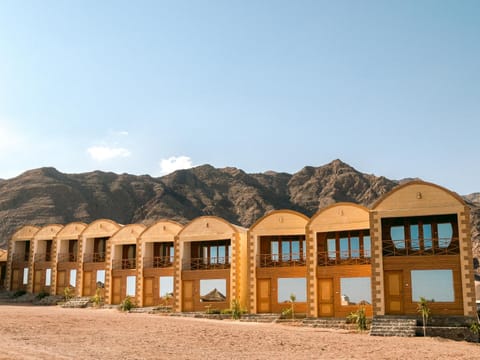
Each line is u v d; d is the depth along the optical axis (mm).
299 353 21109
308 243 35719
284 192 175125
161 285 46000
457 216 31094
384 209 32062
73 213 131000
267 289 38438
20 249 61094
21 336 22281
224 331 26812
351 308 34219
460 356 21469
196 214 153375
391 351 22344
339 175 171375
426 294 30609
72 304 49750
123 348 20453
